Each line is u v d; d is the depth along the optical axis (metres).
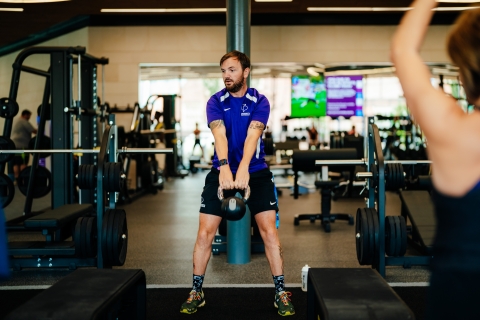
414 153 9.38
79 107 5.27
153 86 12.88
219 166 2.88
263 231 2.96
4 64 13.17
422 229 3.84
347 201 8.23
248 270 4.02
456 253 1.13
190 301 2.99
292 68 11.57
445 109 1.16
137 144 8.70
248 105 2.90
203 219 2.96
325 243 5.12
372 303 1.71
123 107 10.66
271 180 3.00
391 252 3.62
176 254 4.66
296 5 9.67
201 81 14.90
